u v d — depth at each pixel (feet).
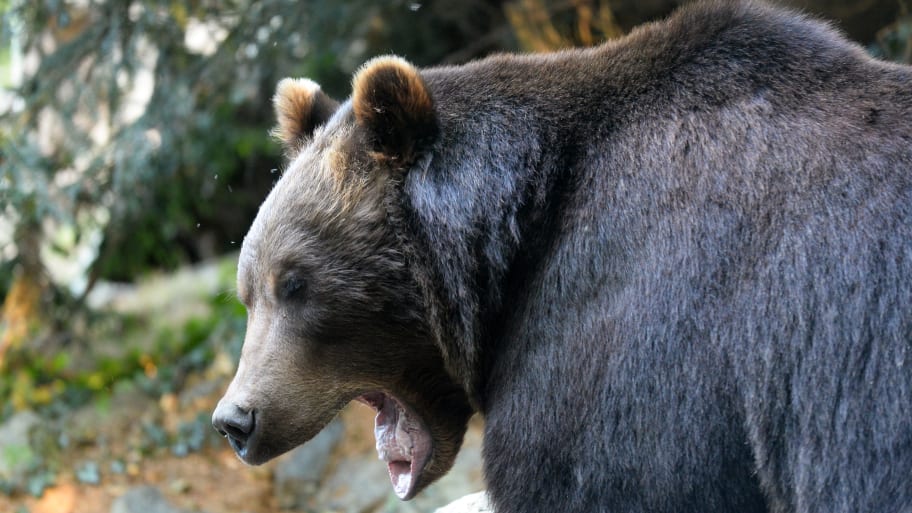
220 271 68.95
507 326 23.06
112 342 62.90
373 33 55.36
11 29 51.13
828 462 19.93
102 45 50.75
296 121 26.91
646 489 20.90
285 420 23.66
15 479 50.19
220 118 55.77
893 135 20.27
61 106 52.21
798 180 20.44
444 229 23.11
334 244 23.31
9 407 55.93
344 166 23.76
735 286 20.43
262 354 23.67
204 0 50.47
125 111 57.36
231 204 71.87
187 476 50.85
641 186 21.50
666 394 20.59
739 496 20.88
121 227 57.62
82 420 54.85
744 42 22.35
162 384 57.26
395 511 44.80
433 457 26.25
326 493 48.44
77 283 69.26
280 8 50.31
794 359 20.04
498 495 22.52
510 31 52.85
